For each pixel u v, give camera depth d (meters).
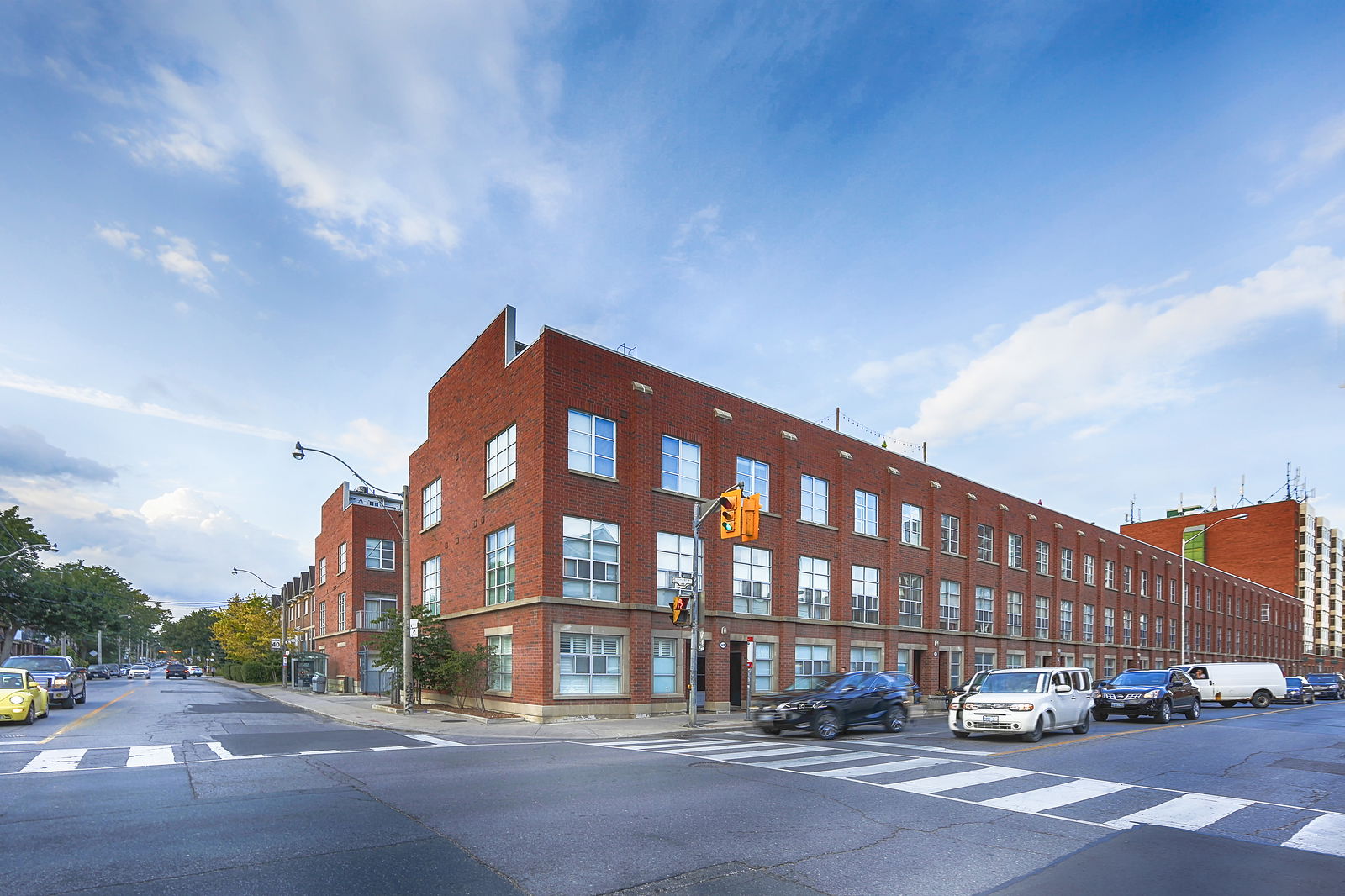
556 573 23.47
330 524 52.38
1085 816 9.30
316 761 13.05
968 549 40.38
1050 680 19.16
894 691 20.92
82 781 10.68
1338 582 107.19
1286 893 6.48
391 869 6.75
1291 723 24.34
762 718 19.48
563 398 24.27
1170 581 62.72
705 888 6.44
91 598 66.44
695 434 27.81
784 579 29.91
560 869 6.86
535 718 22.67
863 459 34.75
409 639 25.70
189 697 34.91
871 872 6.94
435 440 33.75
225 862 6.89
